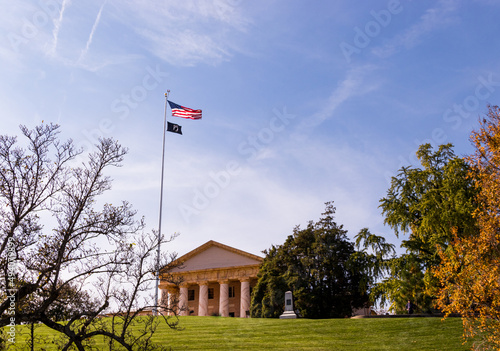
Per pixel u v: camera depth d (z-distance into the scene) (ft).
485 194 65.46
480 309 56.70
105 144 50.08
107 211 48.98
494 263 56.95
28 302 43.83
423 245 131.75
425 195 129.39
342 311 169.07
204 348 75.72
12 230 41.98
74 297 47.24
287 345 77.56
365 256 139.95
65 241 43.93
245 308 224.33
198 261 242.17
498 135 65.92
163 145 179.22
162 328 93.66
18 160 44.93
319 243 178.81
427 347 72.54
